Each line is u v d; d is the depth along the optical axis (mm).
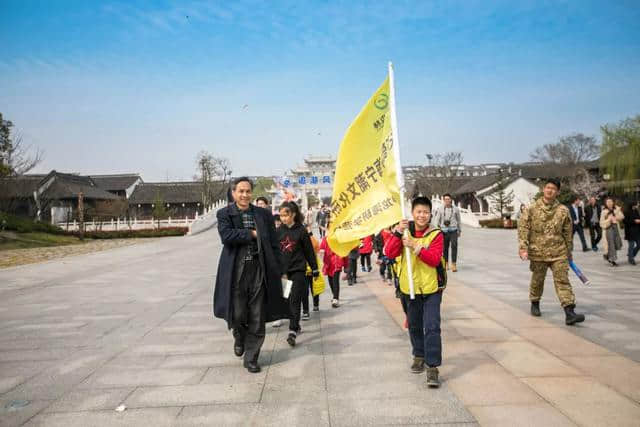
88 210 41062
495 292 7277
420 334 3760
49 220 41750
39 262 14492
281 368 3984
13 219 30438
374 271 10688
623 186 27000
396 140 4047
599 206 13469
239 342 4242
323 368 3957
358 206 4422
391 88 4141
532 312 5633
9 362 4301
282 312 4180
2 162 28562
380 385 3514
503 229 31078
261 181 50344
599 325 5090
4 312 6688
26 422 3006
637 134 27031
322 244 6574
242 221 4113
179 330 5414
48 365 4195
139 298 7609
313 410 3094
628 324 5109
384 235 3996
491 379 3541
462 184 58875
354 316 6000
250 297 4027
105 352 4578
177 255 16266
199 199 53438
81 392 3512
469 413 2977
